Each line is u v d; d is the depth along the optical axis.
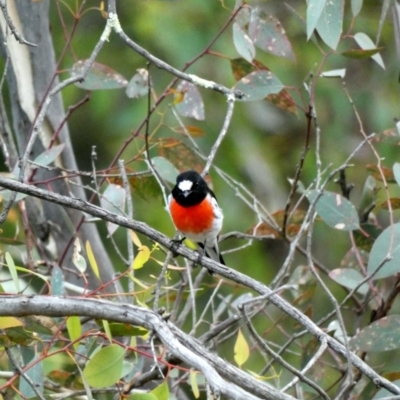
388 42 16.98
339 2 8.25
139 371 8.50
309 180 16.78
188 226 9.68
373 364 10.88
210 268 7.25
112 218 7.05
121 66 17.11
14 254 10.91
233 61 10.22
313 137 17.69
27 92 10.99
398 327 8.33
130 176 9.53
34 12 10.80
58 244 11.07
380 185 11.03
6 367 9.38
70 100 17.08
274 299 6.83
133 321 6.15
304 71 16.92
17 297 6.24
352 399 9.02
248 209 16.61
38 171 11.07
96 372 6.39
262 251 16.69
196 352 6.52
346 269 9.21
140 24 16.92
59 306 6.23
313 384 6.50
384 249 8.41
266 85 9.55
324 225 16.55
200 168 10.73
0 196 8.85
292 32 17.08
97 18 17.69
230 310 10.35
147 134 8.88
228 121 7.93
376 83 17.44
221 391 5.09
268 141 18.00
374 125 17.20
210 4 17.05
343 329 6.50
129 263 8.26
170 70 7.73
